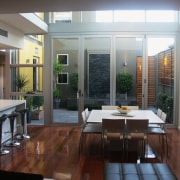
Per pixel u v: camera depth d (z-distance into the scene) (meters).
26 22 6.19
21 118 6.33
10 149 5.41
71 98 7.96
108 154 5.16
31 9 4.38
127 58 7.78
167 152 5.25
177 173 4.13
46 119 7.95
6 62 7.95
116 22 7.68
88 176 4.00
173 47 7.68
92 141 6.18
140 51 7.75
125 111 5.49
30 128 7.57
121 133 4.75
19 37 7.18
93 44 7.82
